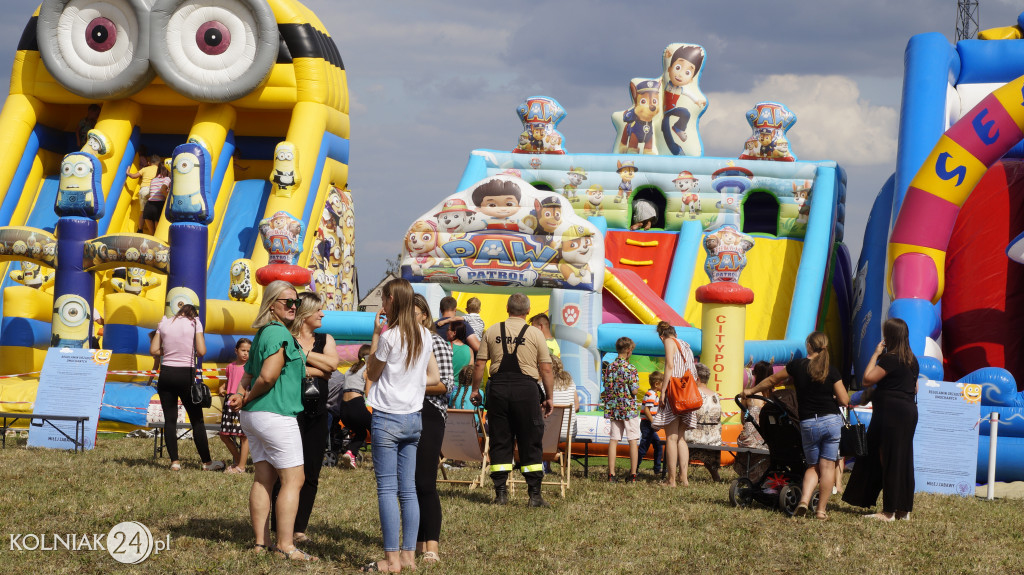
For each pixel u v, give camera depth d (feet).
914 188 45.19
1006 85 43.86
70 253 47.50
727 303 44.88
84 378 39.42
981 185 50.90
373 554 21.16
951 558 22.88
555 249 46.98
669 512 27.84
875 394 28.53
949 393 36.19
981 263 49.11
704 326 45.52
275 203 58.03
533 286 47.37
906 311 43.55
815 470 27.91
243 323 53.36
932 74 51.78
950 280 49.44
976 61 54.19
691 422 34.01
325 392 22.08
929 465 36.06
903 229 45.37
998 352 47.03
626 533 24.43
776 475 29.37
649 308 52.49
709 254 46.34
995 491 38.01
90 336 48.24
